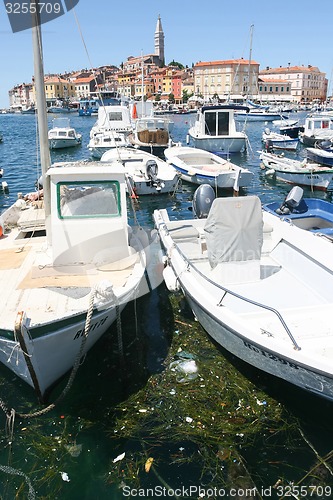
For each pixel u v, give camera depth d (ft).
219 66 349.82
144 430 16.37
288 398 17.79
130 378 18.98
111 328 22.36
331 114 168.86
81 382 18.72
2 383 18.79
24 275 19.76
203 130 78.79
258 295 21.47
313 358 14.94
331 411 17.22
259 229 21.95
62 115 293.23
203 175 51.80
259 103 305.32
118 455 15.35
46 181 21.53
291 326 17.46
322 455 15.26
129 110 109.50
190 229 28.25
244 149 78.23
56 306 17.10
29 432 16.34
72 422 16.75
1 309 16.85
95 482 14.43
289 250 25.66
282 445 15.66
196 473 14.67
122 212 21.08
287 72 410.11
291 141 92.84
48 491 14.15
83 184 20.71
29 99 476.13
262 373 19.07
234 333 17.17
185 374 19.17
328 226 34.40
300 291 21.89
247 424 16.56
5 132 160.45
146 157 60.13
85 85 407.85
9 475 14.67
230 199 21.21
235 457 15.21
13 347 15.71
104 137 81.15
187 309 24.44
